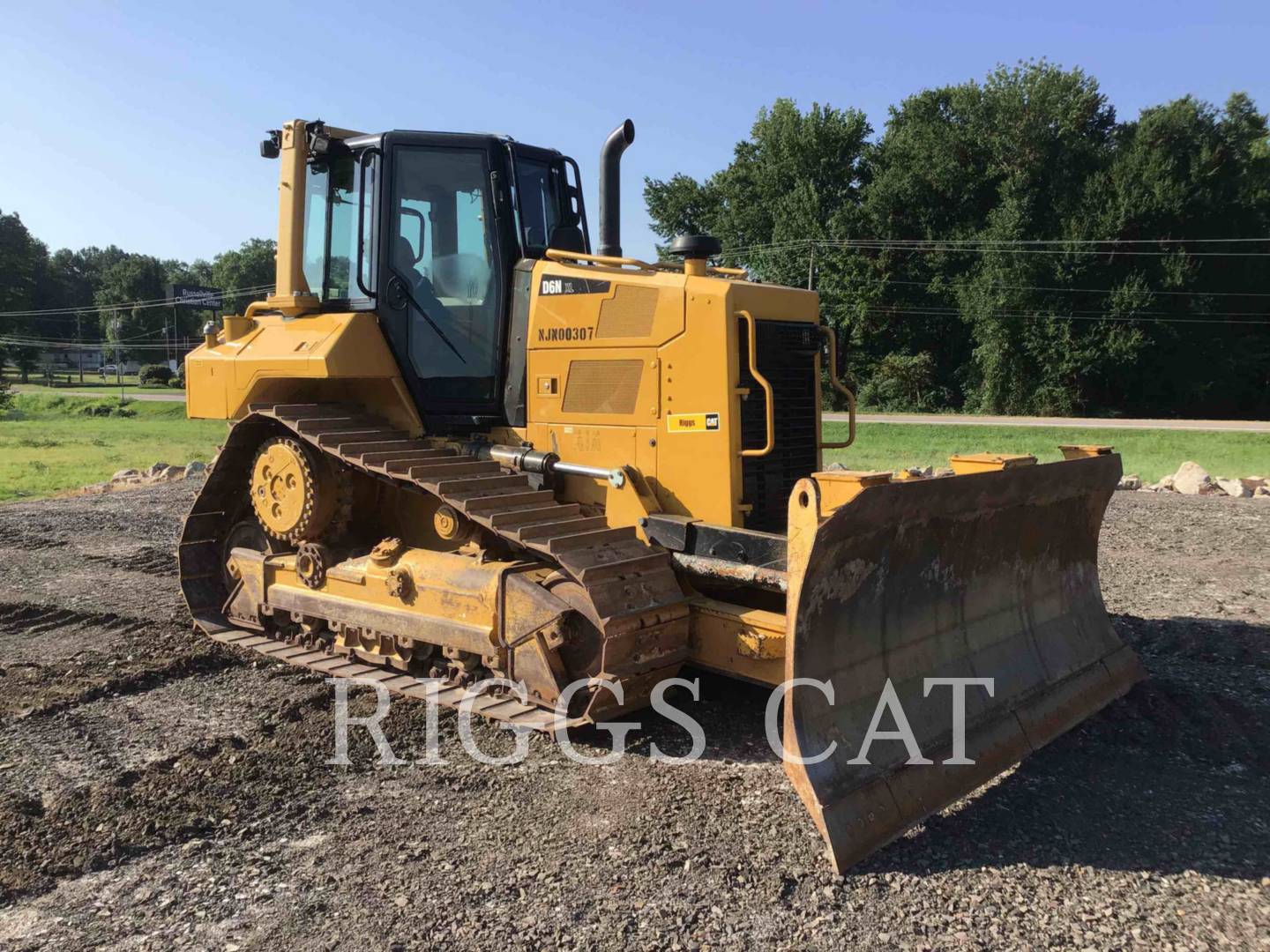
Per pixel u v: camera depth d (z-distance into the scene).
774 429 4.91
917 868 3.37
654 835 3.59
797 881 3.27
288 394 5.94
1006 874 3.33
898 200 43.41
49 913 3.08
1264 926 3.04
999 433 28.62
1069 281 39.91
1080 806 3.88
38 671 5.46
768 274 46.44
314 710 4.86
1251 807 3.88
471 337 5.44
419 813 3.79
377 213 5.40
